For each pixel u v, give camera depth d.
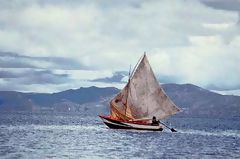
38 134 105.31
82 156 63.84
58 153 66.31
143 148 78.25
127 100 106.81
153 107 105.00
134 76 105.75
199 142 96.00
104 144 82.50
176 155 69.94
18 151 67.19
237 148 85.88
